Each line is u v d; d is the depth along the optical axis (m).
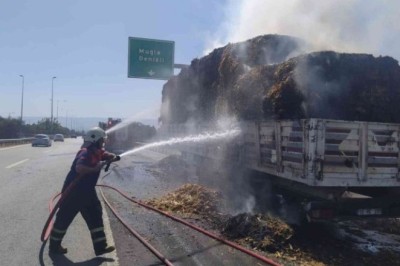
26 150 31.62
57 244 5.48
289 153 6.47
